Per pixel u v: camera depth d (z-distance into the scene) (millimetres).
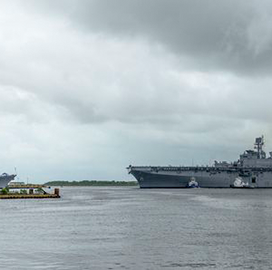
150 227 75812
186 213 104875
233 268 43031
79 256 48750
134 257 48219
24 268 43094
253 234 65688
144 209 119562
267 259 47062
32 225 80812
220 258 47625
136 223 82562
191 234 66000
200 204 139250
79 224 81812
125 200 171000
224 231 69312
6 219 93312
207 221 85125
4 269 42688
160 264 44844
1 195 190500
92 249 53156
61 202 162000
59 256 48844
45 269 42812
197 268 43062
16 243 58031
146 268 43156
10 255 49438
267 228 73062
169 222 83812
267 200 161500
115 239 61250
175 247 54375
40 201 169750
